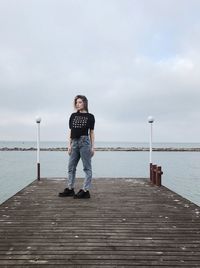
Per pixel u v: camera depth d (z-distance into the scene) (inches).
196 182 900.0
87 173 250.4
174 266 123.0
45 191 279.1
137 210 209.5
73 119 249.4
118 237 154.8
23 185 814.5
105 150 4183.1
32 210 206.7
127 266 122.8
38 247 141.0
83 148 246.4
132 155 2896.2
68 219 185.6
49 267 121.4
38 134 361.4
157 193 274.5
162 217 192.4
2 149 4325.8
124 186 313.3
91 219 186.1
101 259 129.0
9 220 183.0
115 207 217.5
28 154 3051.2
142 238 153.6
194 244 146.2
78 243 146.3
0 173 1133.1
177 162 1898.4
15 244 144.5
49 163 1688.0
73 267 121.6
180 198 252.5
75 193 268.8
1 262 125.6
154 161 1973.4
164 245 144.6
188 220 186.1
